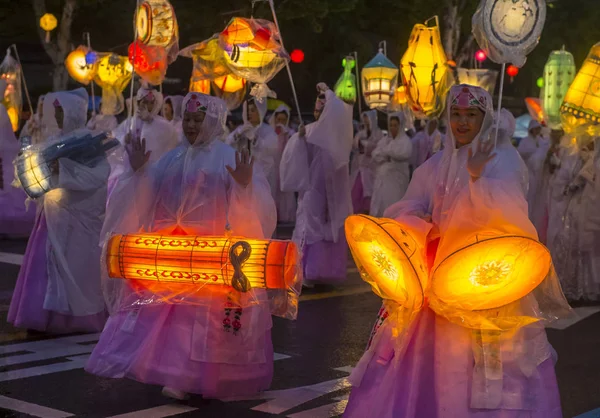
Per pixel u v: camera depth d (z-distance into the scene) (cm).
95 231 767
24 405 571
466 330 459
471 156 462
